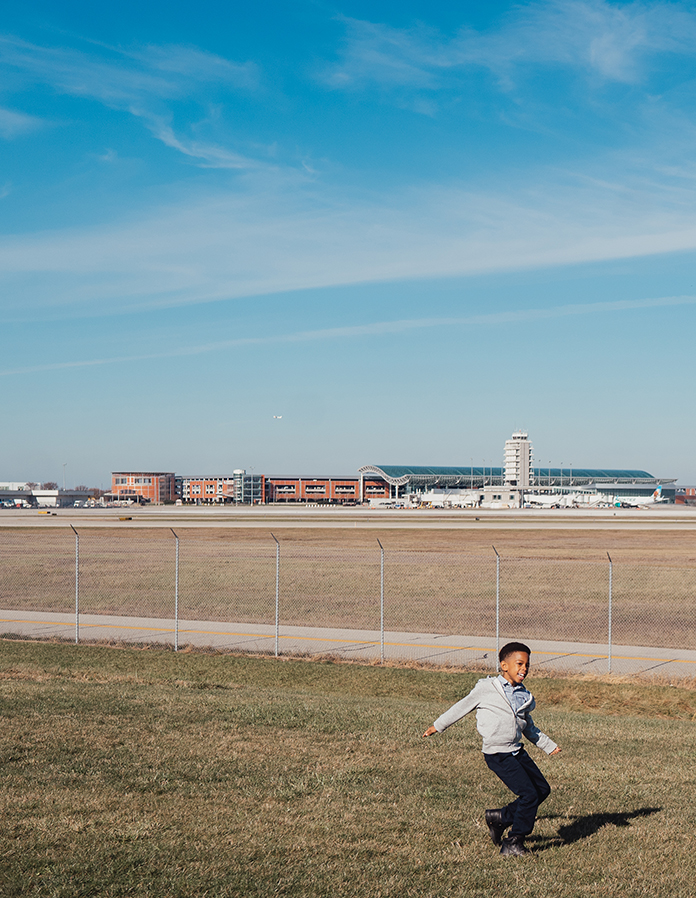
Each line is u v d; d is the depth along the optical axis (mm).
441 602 32250
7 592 35688
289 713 12859
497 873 6129
